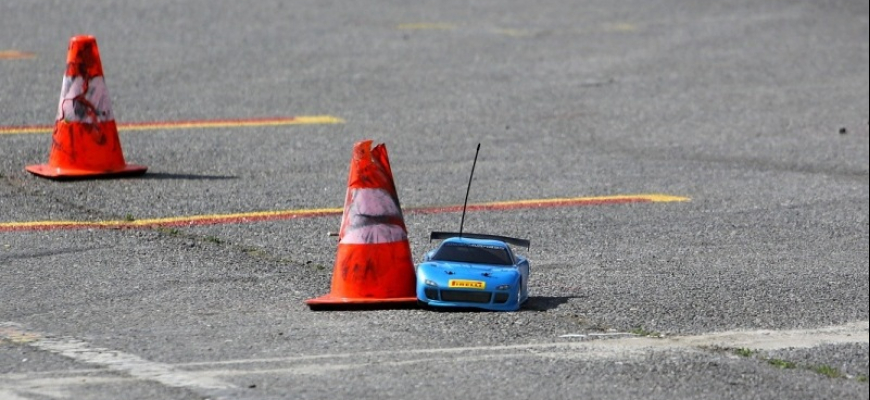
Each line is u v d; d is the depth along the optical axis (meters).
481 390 25.53
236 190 46.00
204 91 65.56
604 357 28.14
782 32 87.06
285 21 86.31
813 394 26.09
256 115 60.69
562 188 48.44
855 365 28.20
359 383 25.73
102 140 47.12
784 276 36.66
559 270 36.62
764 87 71.38
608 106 65.94
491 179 49.72
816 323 31.75
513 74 73.00
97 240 38.09
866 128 62.53
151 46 76.44
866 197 48.41
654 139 59.06
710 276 36.38
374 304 31.66
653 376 26.89
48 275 34.00
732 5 96.38
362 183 32.28
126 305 31.38
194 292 32.81
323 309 31.56
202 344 28.22
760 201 47.12
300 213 42.84
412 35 83.50
